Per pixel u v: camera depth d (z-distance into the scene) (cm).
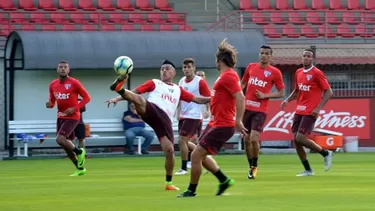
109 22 9912
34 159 7544
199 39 8075
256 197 3706
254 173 4966
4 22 9544
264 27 10062
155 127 4103
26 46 7612
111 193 4047
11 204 3553
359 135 8425
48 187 4484
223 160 7162
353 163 6681
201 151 3734
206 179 4947
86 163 6856
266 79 5131
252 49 8050
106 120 7994
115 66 3850
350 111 8412
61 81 5478
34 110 7944
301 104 5212
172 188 4184
